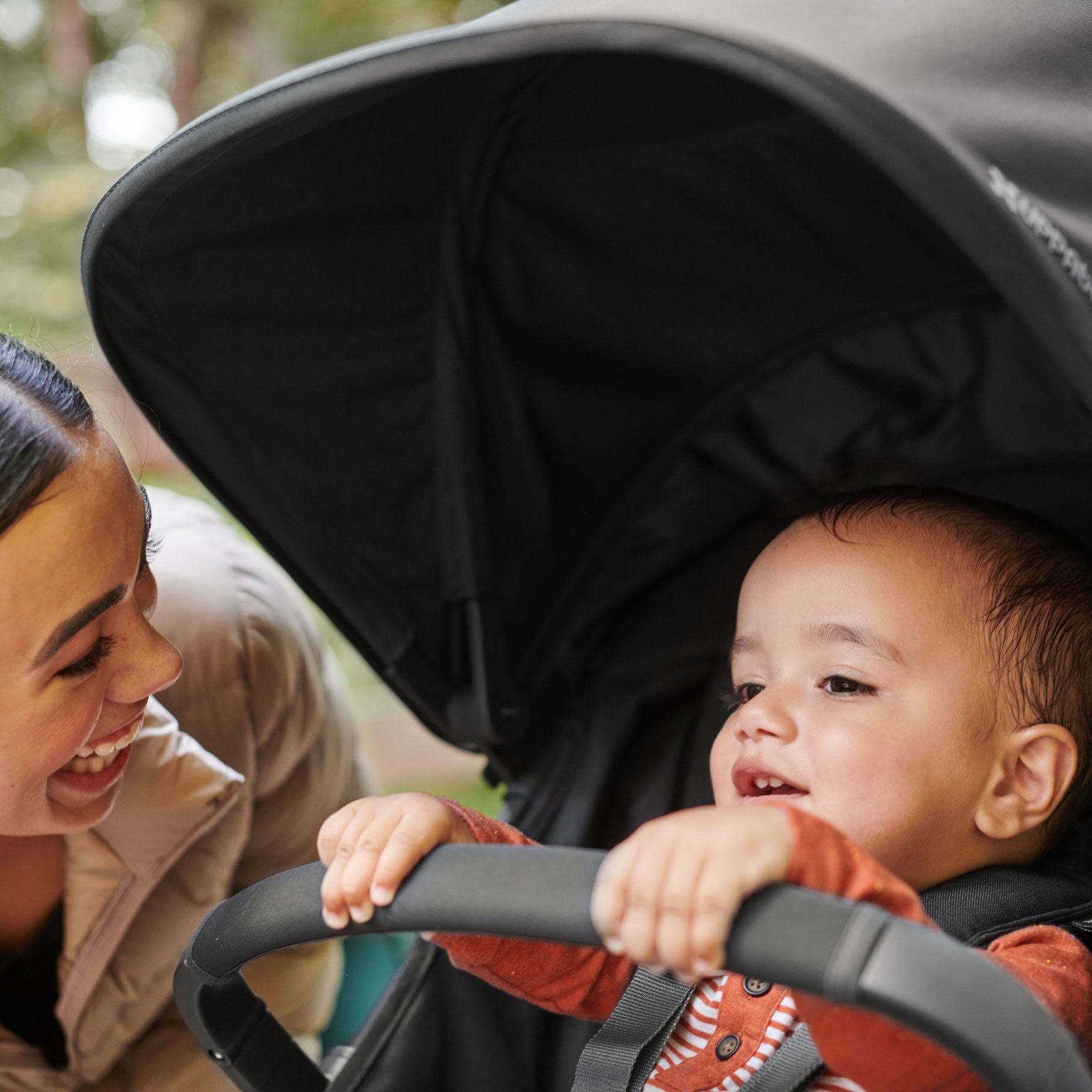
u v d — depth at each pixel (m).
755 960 0.56
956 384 1.24
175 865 1.18
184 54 5.52
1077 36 0.76
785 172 1.12
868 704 0.99
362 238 1.07
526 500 1.25
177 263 0.96
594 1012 1.03
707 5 0.67
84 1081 1.17
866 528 1.08
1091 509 1.20
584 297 1.20
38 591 0.75
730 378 1.31
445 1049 1.06
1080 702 1.04
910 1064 0.68
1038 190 0.66
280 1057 0.89
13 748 0.79
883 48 0.65
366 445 1.14
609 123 1.09
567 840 1.20
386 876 0.68
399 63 0.72
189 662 1.20
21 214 5.04
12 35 5.73
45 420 0.77
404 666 1.16
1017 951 0.87
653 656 1.28
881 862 0.97
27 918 1.10
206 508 1.42
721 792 1.04
